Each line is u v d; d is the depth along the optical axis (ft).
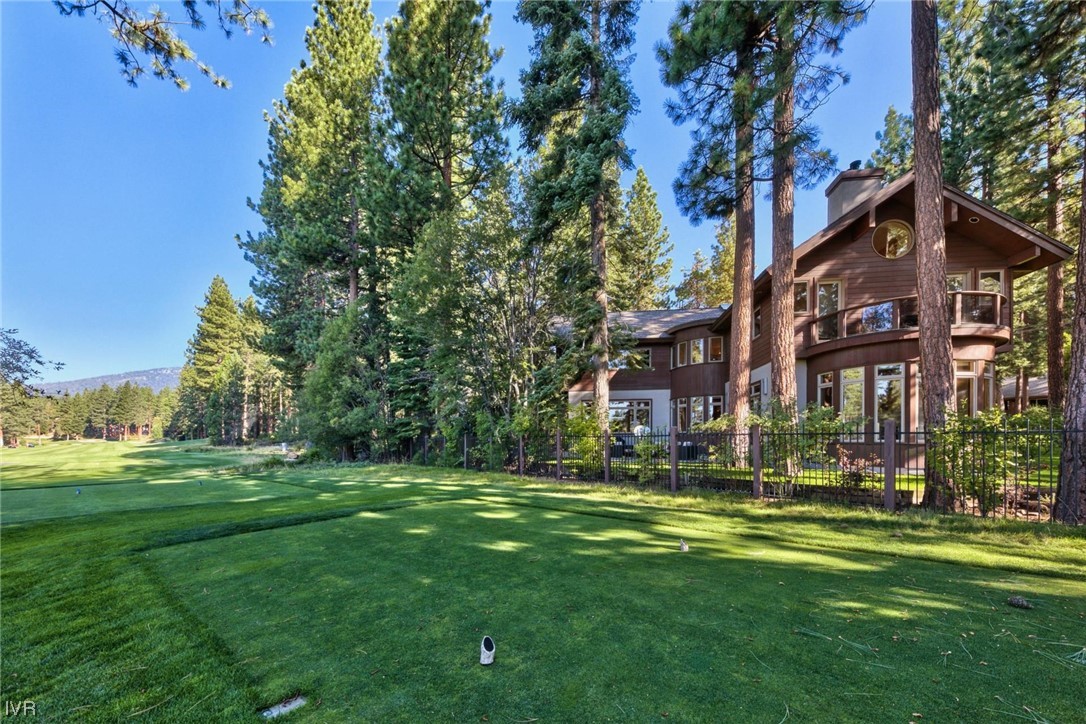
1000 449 19.49
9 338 46.21
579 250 45.29
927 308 23.11
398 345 60.13
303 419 59.77
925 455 21.76
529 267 45.57
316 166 64.44
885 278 43.21
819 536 17.78
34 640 10.01
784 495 24.58
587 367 46.09
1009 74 41.14
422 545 17.34
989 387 36.78
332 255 64.95
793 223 36.17
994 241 41.11
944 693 7.38
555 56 41.34
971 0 36.04
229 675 8.36
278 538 18.92
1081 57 35.53
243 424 136.26
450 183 59.26
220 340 158.92
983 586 12.31
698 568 14.07
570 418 40.65
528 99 42.60
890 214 43.45
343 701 7.46
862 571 13.66
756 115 30.25
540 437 40.27
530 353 46.42
